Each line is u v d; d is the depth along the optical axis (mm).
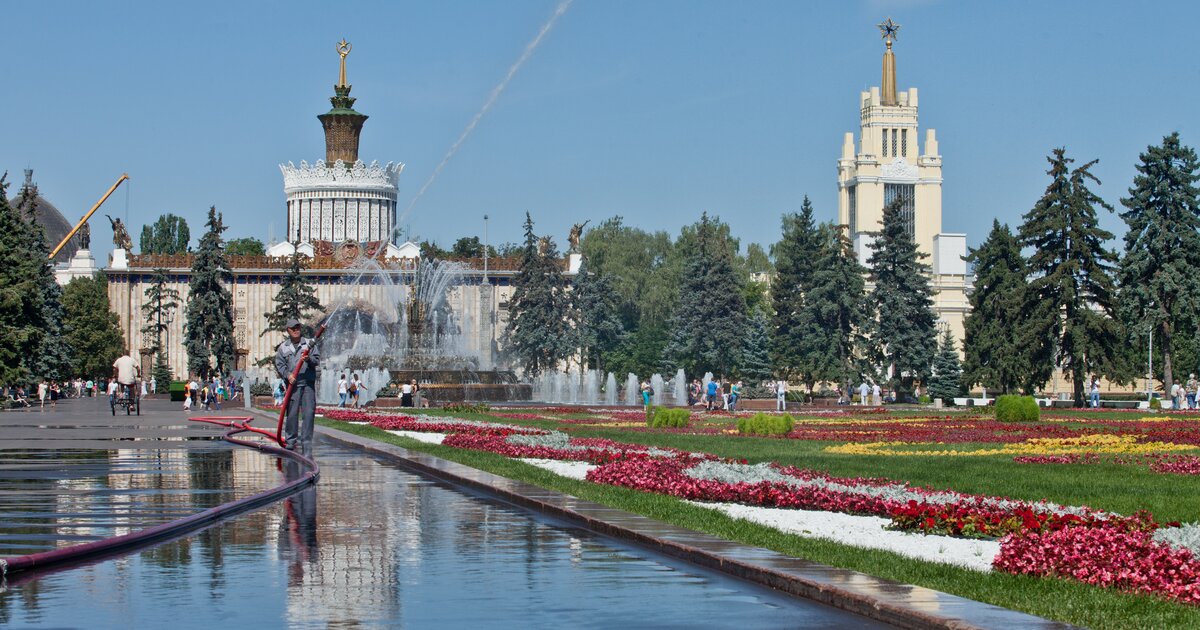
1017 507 17703
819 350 95812
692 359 109500
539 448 30344
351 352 116312
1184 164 81125
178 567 12953
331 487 21469
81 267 145625
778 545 14531
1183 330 83562
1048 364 80562
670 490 20500
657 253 135125
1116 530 14148
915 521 16453
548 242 116375
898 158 160125
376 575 12609
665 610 10977
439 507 18469
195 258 107938
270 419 48625
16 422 48062
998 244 98938
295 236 142375
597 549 14438
